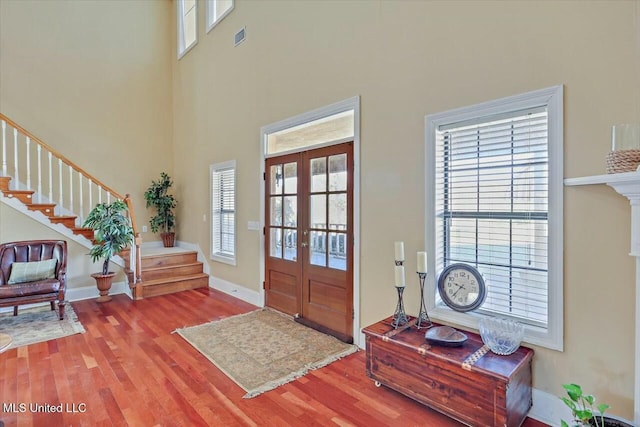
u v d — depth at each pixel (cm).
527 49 217
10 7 533
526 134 225
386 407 230
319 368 283
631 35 180
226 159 526
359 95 321
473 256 253
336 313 353
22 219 450
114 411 225
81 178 538
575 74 199
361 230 323
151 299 492
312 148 376
